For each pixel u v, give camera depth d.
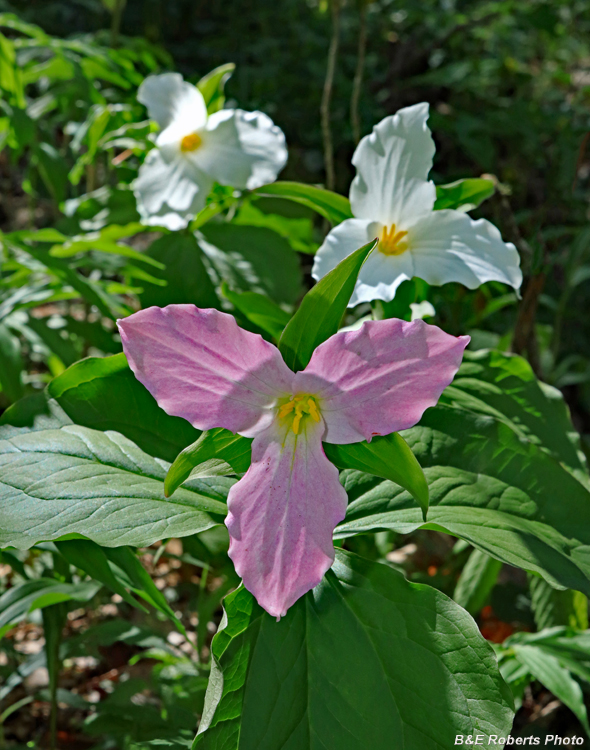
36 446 0.31
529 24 1.20
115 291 0.49
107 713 0.40
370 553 0.48
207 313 0.26
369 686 0.28
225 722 0.28
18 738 0.46
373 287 0.33
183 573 0.58
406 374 0.26
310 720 0.28
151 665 0.51
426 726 0.27
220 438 0.27
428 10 1.17
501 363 0.39
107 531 0.28
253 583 0.26
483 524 0.30
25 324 0.49
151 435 0.33
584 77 1.36
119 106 0.54
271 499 0.27
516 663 0.40
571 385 0.81
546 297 0.73
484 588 0.43
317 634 0.29
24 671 0.42
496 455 0.33
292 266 0.51
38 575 0.49
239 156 0.43
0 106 0.52
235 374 0.26
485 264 0.34
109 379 0.33
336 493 0.27
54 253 0.48
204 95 0.46
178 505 0.30
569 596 0.43
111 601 0.53
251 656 0.28
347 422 0.27
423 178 0.34
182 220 0.44
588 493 0.32
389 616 0.29
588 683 0.45
